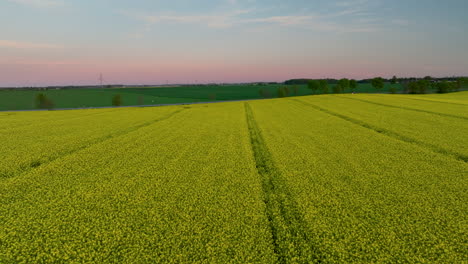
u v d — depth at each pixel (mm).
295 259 8172
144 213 10852
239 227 9820
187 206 11445
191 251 8414
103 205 11555
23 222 10188
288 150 20641
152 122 36469
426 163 16922
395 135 25391
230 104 67875
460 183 13633
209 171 16016
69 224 10086
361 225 9797
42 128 30875
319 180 14430
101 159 18516
